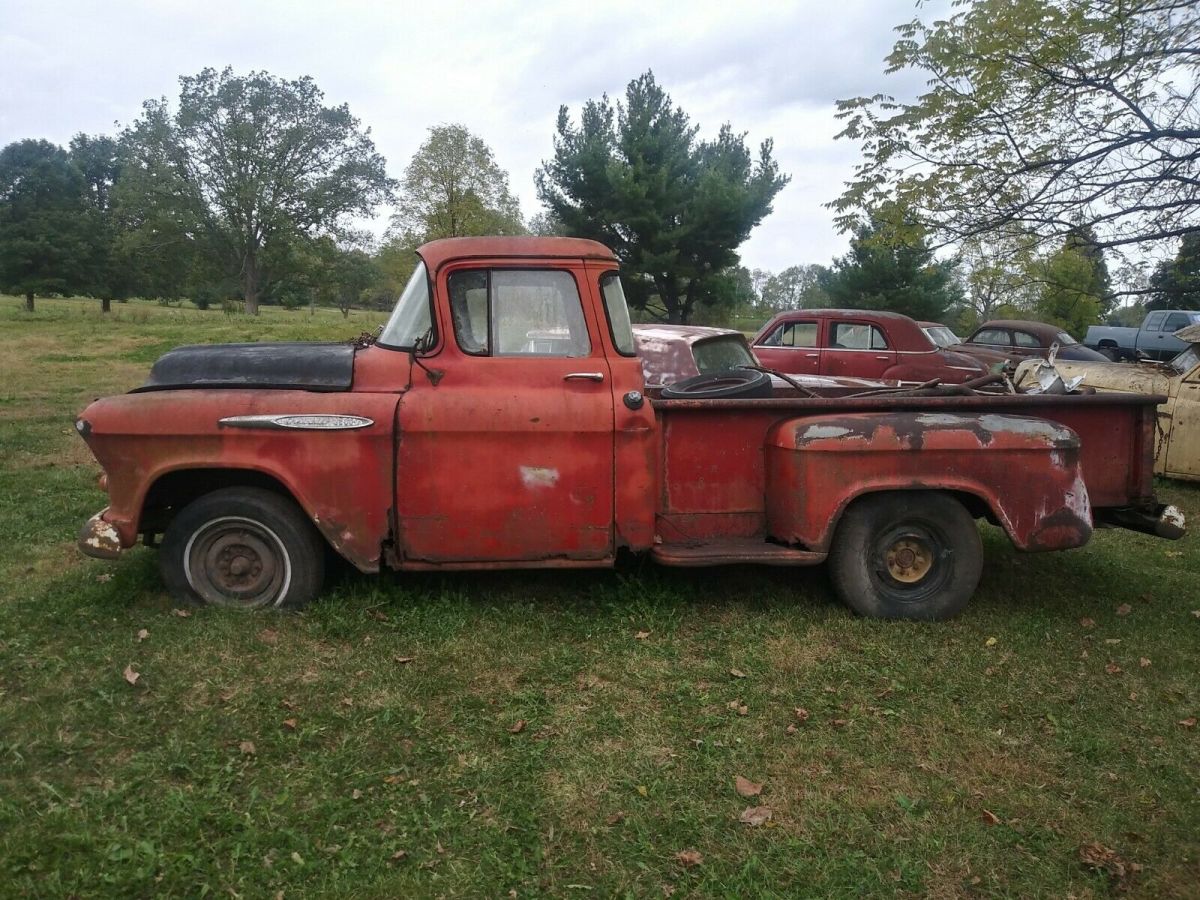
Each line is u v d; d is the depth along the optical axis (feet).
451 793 10.23
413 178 156.87
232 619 14.30
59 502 22.70
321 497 14.38
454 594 15.92
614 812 10.01
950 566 15.94
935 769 11.11
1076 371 33.76
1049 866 9.35
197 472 15.10
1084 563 20.06
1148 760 11.49
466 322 14.84
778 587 17.25
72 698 11.83
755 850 9.41
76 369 61.52
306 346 15.61
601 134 82.23
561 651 14.02
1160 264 22.90
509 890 8.70
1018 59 21.71
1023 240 22.90
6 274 174.40
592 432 14.71
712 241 82.48
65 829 9.18
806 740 11.68
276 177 201.57
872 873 9.09
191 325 114.42
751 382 17.13
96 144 247.29
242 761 10.68
